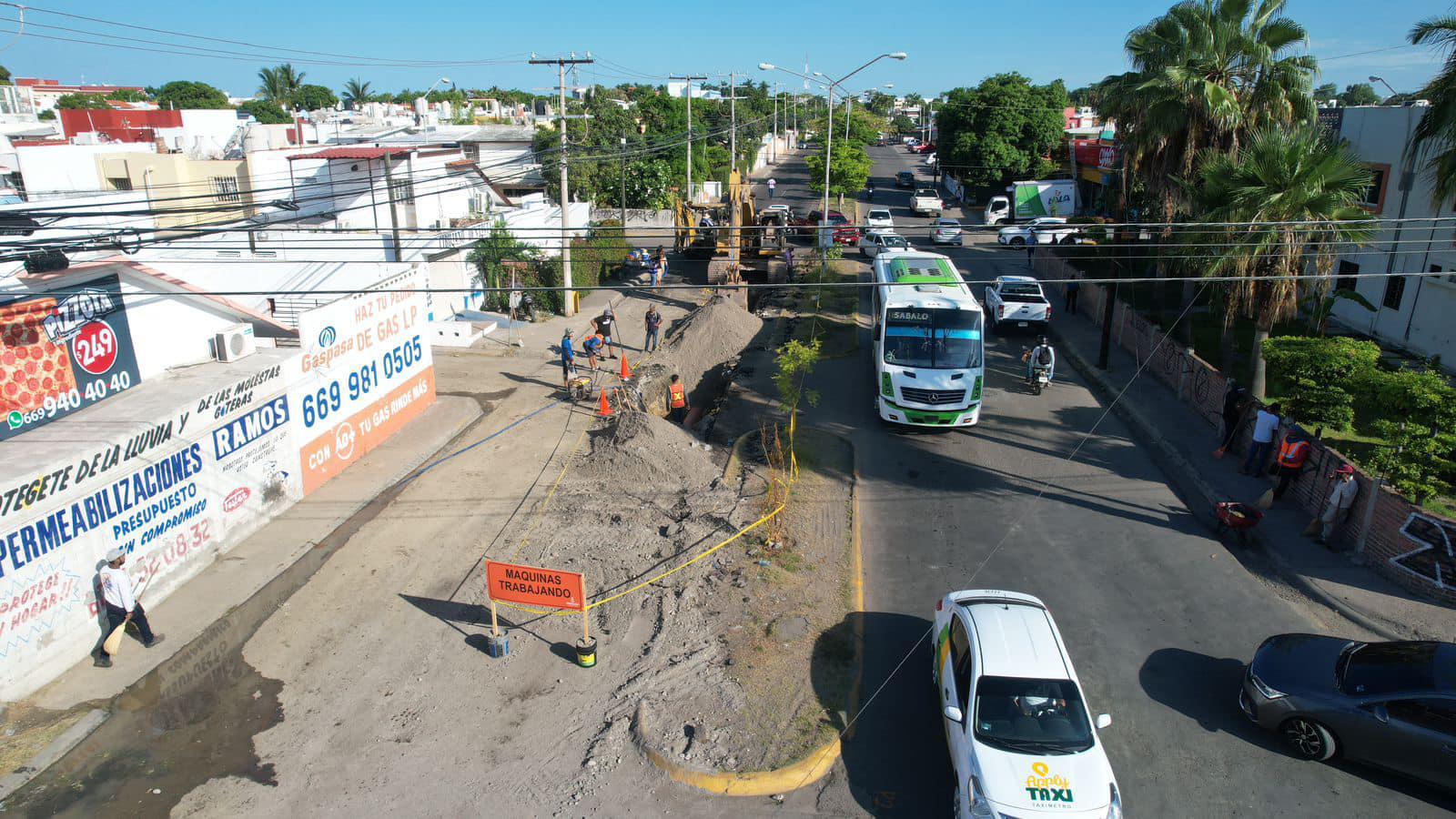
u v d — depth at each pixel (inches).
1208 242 724.0
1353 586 514.9
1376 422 578.9
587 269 1393.9
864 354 1024.9
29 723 405.1
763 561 544.7
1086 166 2050.9
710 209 1656.0
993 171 2415.1
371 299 743.7
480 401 871.7
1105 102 1058.1
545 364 1002.7
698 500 634.8
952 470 697.0
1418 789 369.7
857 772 377.1
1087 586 524.4
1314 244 706.2
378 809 358.3
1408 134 952.9
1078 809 325.1
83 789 366.9
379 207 1194.6
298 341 697.6
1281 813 355.9
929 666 446.9
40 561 429.1
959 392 754.2
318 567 553.3
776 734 396.2
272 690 434.6
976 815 329.1
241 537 584.4
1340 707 373.4
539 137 1934.1
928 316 791.1
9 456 444.1
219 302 656.4
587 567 549.6
